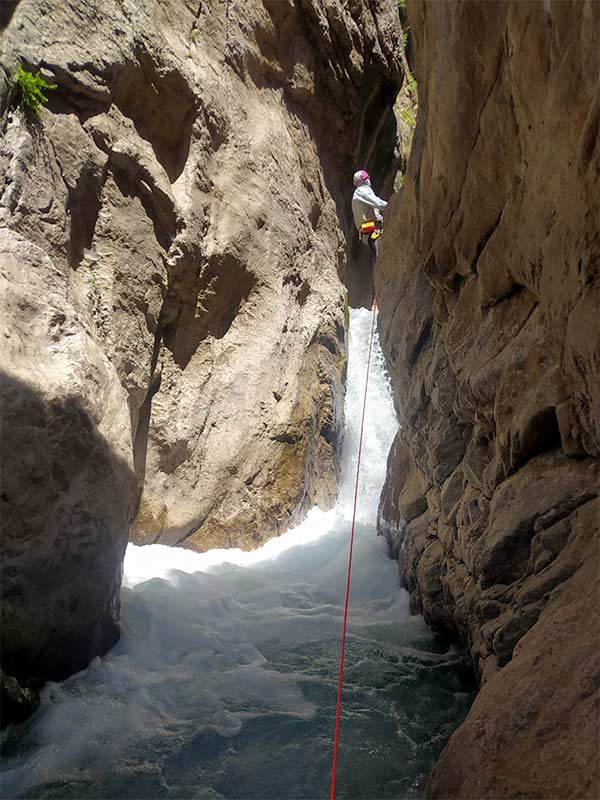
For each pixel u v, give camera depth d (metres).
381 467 10.44
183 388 7.68
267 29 9.84
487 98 3.84
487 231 4.15
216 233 8.02
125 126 6.99
